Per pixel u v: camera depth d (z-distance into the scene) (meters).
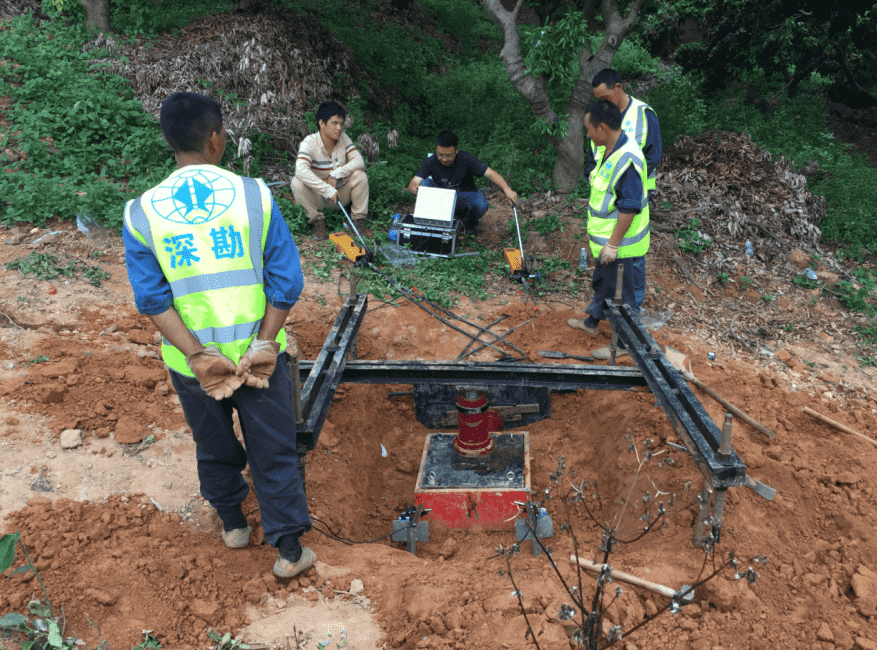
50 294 5.08
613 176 4.62
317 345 5.36
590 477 4.68
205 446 2.92
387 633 2.92
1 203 5.91
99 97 7.53
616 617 2.98
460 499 4.25
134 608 2.88
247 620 2.91
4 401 3.94
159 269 2.54
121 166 6.96
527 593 3.07
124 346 4.72
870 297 6.77
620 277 4.65
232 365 2.56
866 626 3.14
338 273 6.31
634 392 4.96
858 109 13.04
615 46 7.65
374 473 4.88
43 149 6.68
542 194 8.41
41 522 3.22
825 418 4.77
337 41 10.67
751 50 10.42
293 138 8.26
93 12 9.30
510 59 7.72
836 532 3.80
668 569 3.33
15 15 9.47
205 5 10.45
